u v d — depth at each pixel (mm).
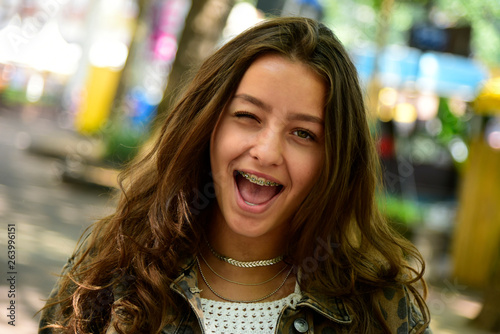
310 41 1527
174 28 16625
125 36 19375
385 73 11320
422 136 11969
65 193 10156
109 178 11211
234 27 13461
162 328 1546
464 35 11055
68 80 22266
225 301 1614
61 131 19406
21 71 22766
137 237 1672
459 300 7359
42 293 4574
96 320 1625
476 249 8297
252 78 1522
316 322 1618
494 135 8422
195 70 1829
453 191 11992
